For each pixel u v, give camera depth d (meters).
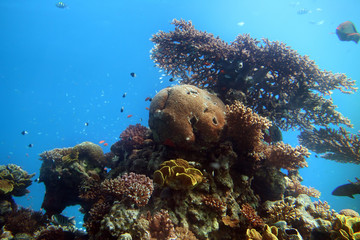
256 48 1.65
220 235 1.04
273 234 0.95
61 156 1.60
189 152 1.21
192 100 1.22
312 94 1.74
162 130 1.19
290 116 1.75
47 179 1.55
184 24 1.78
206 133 1.18
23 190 1.73
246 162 1.28
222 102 1.46
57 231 1.28
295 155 1.25
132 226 0.93
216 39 1.71
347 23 1.82
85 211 1.49
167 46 1.69
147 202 1.05
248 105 1.62
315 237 1.03
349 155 1.89
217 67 1.67
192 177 0.97
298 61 1.59
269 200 1.34
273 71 1.66
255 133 1.19
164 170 1.02
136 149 1.52
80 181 1.50
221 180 1.16
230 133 1.24
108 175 1.48
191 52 1.62
